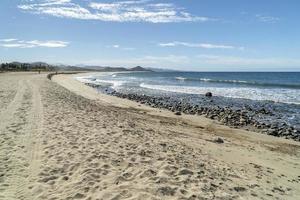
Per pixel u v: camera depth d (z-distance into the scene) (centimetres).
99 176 714
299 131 1647
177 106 2552
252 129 1700
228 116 2034
